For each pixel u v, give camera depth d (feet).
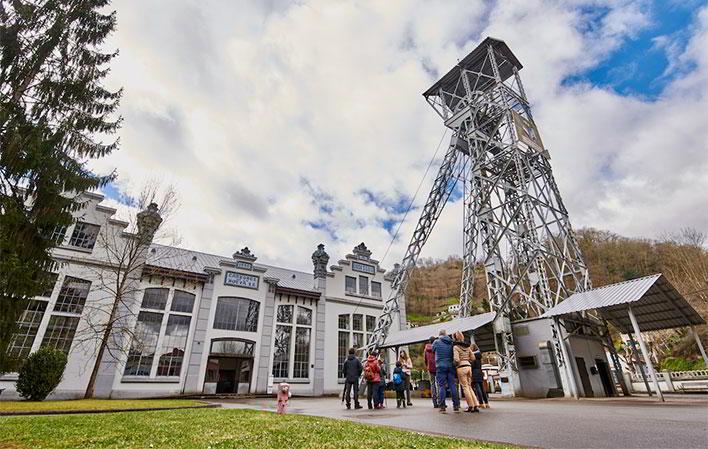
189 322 89.51
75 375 72.23
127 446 16.47
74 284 77.77
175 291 90.27
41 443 17.52
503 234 82.43
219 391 88.69
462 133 103.35
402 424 24.90
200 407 46.44
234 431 21.11
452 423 24.81
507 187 86.79
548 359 60.39
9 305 38.83
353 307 118.21
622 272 246.68
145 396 77.87
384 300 126.41
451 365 33.04
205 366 87.15
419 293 340.18
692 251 218.38
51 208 44.62
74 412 37.93
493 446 15.34
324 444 16.55
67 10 52.80
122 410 40.52
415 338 82.07
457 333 34.40
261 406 51.11
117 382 76.38
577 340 63.72
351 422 25.98
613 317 65.92
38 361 62.90
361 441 17.10
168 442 17.52
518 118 87.45
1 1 47.16
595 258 267.18
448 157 106.93
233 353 91.71
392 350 108.37
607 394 64.49
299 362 102.42
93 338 70.44
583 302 56.08
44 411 36.99
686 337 133.28
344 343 112.57
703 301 155.12
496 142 91.91
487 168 93.15
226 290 96.58
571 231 82.28
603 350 69.82
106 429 22.36
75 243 80.94
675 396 56.08
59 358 65.26
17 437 19.22
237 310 96.89
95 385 73.05
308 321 108.68
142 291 84.99
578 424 22.52
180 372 84.53
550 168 89.40
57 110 49.88
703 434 17.72
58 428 22.81
